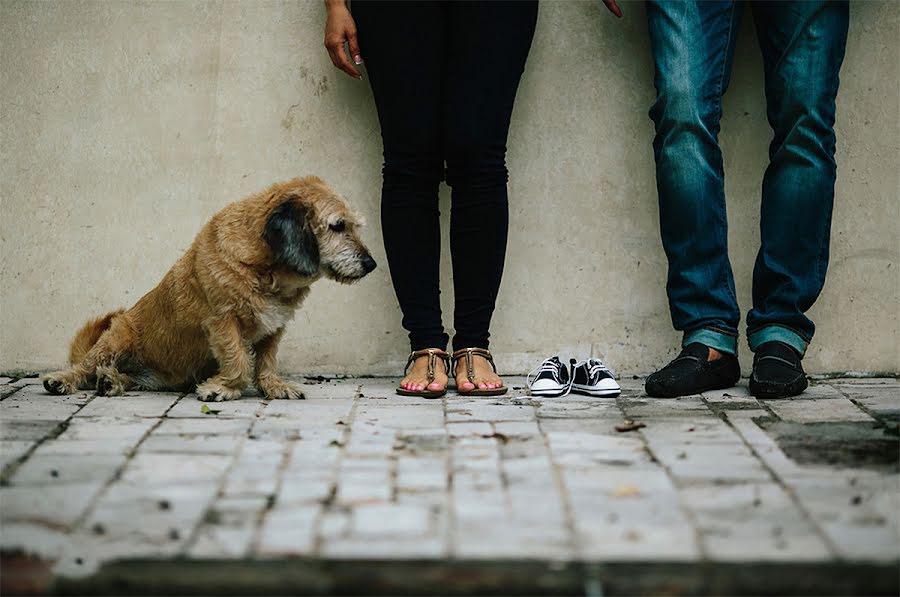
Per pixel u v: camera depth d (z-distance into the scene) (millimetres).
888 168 3979
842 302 4031
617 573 1975
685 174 3646
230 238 3502
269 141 4047
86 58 3996
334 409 3398
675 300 3768
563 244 4078
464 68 3547
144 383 3809
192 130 4031
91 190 4039
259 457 2746
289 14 4008
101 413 3314
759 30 3775
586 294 4090
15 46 3988
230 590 1944
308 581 1956
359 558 2037
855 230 4008
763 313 3748
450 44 3594
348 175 4062
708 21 3619
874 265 4012
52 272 4055
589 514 2277
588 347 4105
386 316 4094
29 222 4035
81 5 3984
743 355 4074
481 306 3707
